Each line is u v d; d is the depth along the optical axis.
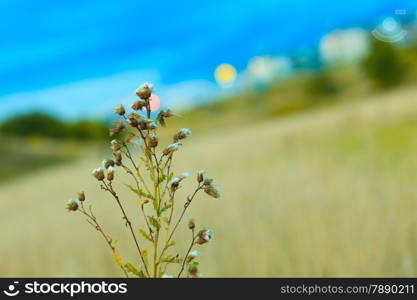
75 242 7.44
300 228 5.37
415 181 6.86
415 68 64.12
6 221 13.77
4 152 72.69
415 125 15.35
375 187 7.01
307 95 92.31
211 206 7.77
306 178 9.20
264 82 147.00
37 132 126.81
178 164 16.30
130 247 5.95
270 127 32.78
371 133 15.77
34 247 7.86
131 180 11.02
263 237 5.33
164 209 1.52
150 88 1.50
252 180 10.26
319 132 19.31
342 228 5.00
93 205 10.98
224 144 23.41
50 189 22.67
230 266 4.50
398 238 4.35
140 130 1.50
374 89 67.12
